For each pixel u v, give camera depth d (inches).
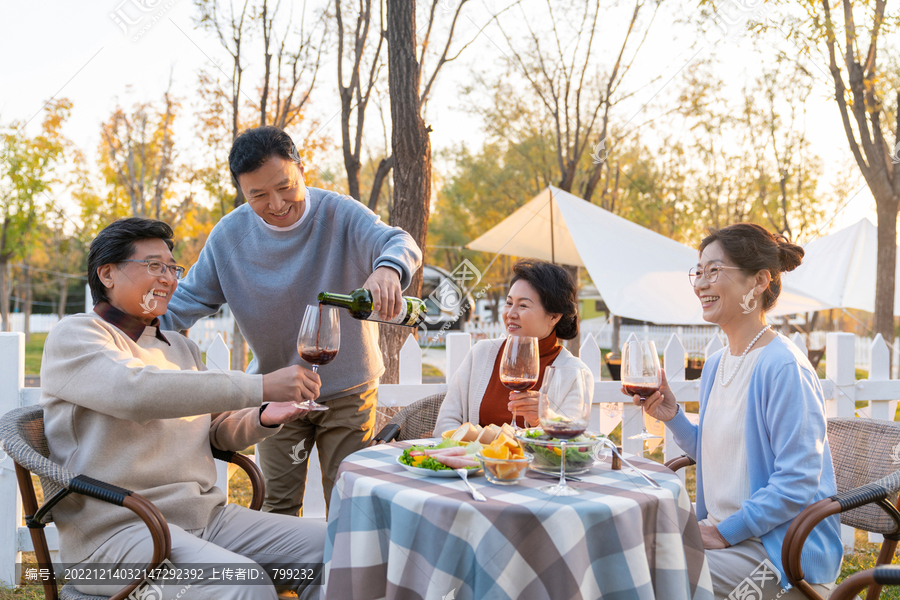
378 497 56.4
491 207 627.5
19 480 63.6
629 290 203.5
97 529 62.9
